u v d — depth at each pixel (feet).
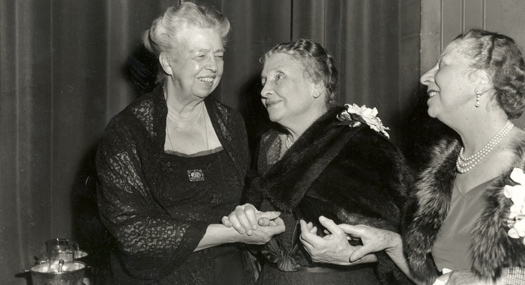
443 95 4.73
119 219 5.72
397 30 12.35
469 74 4.58
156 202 5.96
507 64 4.50
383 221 5.59
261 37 11.09
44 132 9.29
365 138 5.94
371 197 5.65
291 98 5.97
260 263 6.50
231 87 10.87
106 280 8.94
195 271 6.07
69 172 9.53
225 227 5.76
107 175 5.80
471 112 4.66
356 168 5.74
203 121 6.48
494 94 4.56
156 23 5.95
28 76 9.14
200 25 5.85
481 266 4.31
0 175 9.02
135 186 5.82
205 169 6.21
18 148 9.12
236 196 6.33
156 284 5.98
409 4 12.18
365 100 12.21
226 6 10.82
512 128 4.61
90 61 9.67
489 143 4.63
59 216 9.46
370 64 12.21
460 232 4.68
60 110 9.47
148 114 6.07
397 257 5.49
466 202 4.72
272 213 5.77
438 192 4.97
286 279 5.93
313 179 5.75
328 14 11.64
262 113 10.67
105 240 9.05
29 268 9.21
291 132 6.30
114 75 9.86
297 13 11.32
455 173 4.99
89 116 9.68
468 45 4.66
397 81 12.37
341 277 5.88
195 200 6.10
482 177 4.64
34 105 9.20
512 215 4.10
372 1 12.13
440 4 11.66
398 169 5.80
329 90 6.22
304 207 5.80
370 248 5.32
